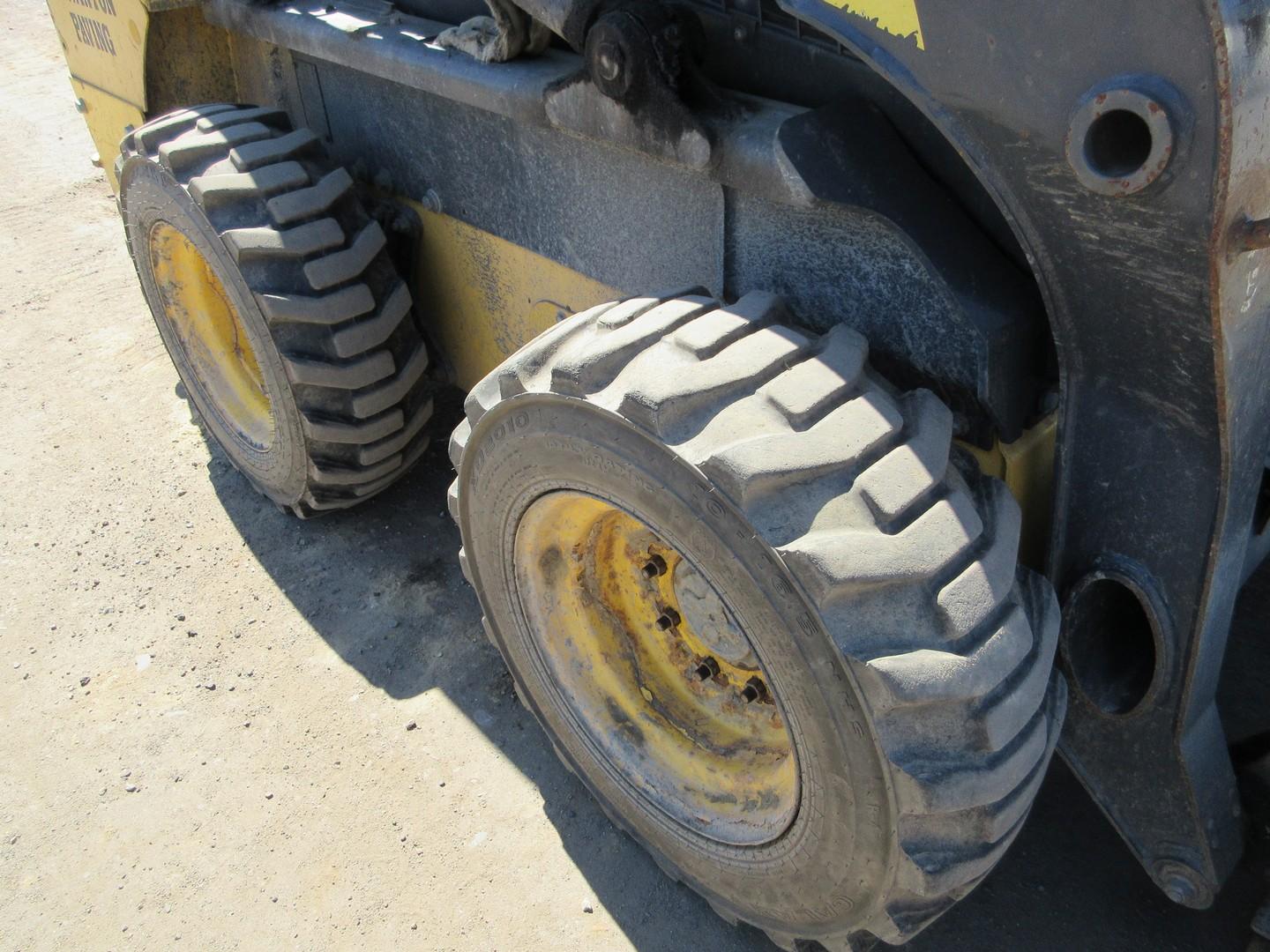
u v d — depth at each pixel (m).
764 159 1.79
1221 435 1.50
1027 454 1.86
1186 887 1.96
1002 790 1.61
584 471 1.86
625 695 2.34
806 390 1.67
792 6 1.59
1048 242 1.49
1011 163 1.45
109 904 2.41
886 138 1.83
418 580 3.24
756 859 2.01
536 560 2.23
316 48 2.80
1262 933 1.99
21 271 5.02
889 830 1.66
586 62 2.02
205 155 2.85
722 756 2.20
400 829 2.54
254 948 2.31
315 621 3.13
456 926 2.33
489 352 3.01
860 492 1.60
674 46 1.88
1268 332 1.48
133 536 3.48
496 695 2.87
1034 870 2.35
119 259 5.10
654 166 2.17
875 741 1.58
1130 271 1.42
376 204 3.00
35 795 2.66
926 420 1.72
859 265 1.89
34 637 3.12
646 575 2.18
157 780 2.68
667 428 1.65
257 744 2.77
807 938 2.03
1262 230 1.26
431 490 3.59
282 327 2.74
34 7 8.45
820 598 1.53
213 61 3.48
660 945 2.27
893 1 1.46
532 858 2.46
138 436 3.93
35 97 6.93
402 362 2.92
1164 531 1.64
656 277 2.32
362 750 2.73
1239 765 2.20
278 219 2.69
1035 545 1.98
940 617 1.57
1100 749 1.95
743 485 1.55
